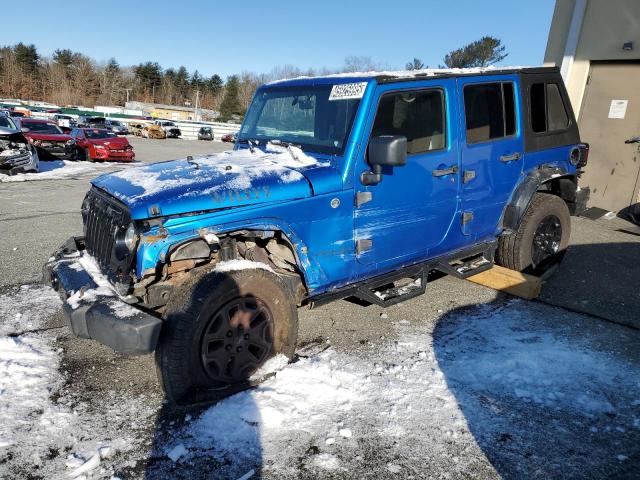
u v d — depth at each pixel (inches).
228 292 114.6
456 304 185.3
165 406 118.0
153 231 111.1
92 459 98.4
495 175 175.3
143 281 114.7
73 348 145.7
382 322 168.2
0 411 113.7
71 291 120.9
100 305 111.5
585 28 339.9
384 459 100.5
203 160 150.3
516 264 197.6
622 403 121.5
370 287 150.2
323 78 154.2
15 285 196.7
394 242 150.2
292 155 144.4
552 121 198.8
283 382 125.6
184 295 111.9
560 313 177.6
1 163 546.0
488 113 171.3
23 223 308.8
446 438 107.2
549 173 191.3
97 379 129.6
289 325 129.0
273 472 96.7
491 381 130.2
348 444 104.7
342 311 177.8
